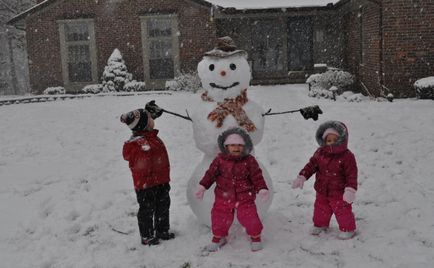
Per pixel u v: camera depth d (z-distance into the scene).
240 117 4.88
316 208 4.86
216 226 4.57
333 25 22.84
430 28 15.73
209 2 21.52
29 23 23.16
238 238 4.84
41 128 12.82
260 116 5.03
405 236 4.72
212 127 4.87
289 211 5.61
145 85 22.62
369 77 17.42
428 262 4.16
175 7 22.19
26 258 4.70
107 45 22.95
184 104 15.87
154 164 4.73
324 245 4.61
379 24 15.96
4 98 21.39
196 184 5.00
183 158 8.44
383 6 15.79
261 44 23.42
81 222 5.61
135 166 4.71
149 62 22.95
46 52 23.30
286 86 20.94
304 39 23.22
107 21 22.75
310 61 23.31
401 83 16.05
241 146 4.52
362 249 4.48
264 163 7.92
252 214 4.54
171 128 11.48
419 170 7.05
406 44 15.88
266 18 23.08
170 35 22.70
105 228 5.38
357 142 9.05
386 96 15.99
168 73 23.05
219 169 4.59
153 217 5.20
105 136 11.21
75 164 8.54
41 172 8.07
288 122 11.57
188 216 5.57
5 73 45.62
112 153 9.31
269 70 23.44
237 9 20.94
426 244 4.54
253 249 4.54
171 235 4.96
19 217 5.91
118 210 5.93
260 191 4.50
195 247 4.70
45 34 23.14
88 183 7.21
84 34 23.28
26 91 46.56
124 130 11.90
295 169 7.46
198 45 22.33
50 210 6.11
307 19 23.00
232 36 23.28
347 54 21.47
